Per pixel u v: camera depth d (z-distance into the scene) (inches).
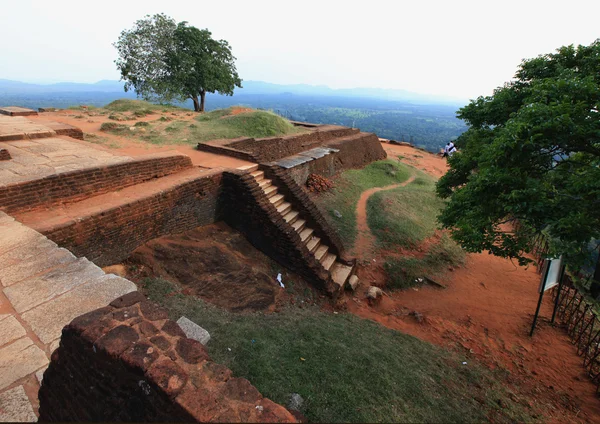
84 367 113.6
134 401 104.9
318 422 169.3
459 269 532.4
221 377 106.3
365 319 357.7
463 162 421.4
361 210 665.6
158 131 632.4
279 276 373.4
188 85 1179.3
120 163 343.3
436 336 356.2
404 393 215.9
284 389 188.4
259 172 455.8
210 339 222.1
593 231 221.3
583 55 367.6
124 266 294.5
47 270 196.1
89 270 198.2
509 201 271.9
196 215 381.4
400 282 468.1
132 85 1120.2
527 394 283.1
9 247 215.0
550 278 362.3
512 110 392.8
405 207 685.3
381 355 258.2
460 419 210.8
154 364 101.4
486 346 348.8
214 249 352.5
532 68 395.2
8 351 145.3
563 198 254.5
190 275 310.8
